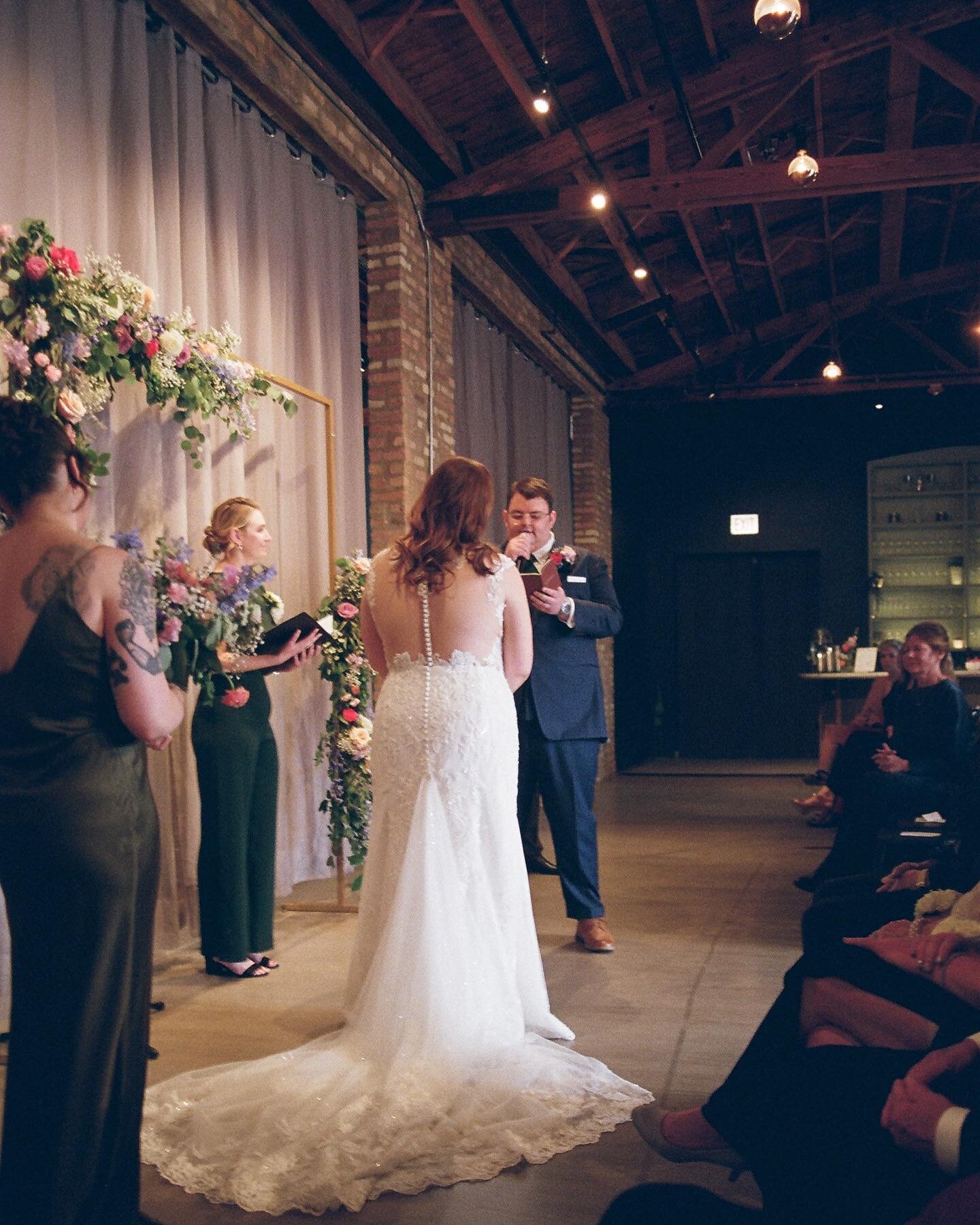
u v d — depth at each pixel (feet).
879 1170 5.11
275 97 16.71
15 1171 5.19
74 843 5.27
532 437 32.55
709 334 38.55
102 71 12.96
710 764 39.50
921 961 6.06
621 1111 8.06
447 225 22.68
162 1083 8.49
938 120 27.32
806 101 25.66
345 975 12.12
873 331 40.52
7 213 11.44
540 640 13.14
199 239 14.98
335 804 15.28
